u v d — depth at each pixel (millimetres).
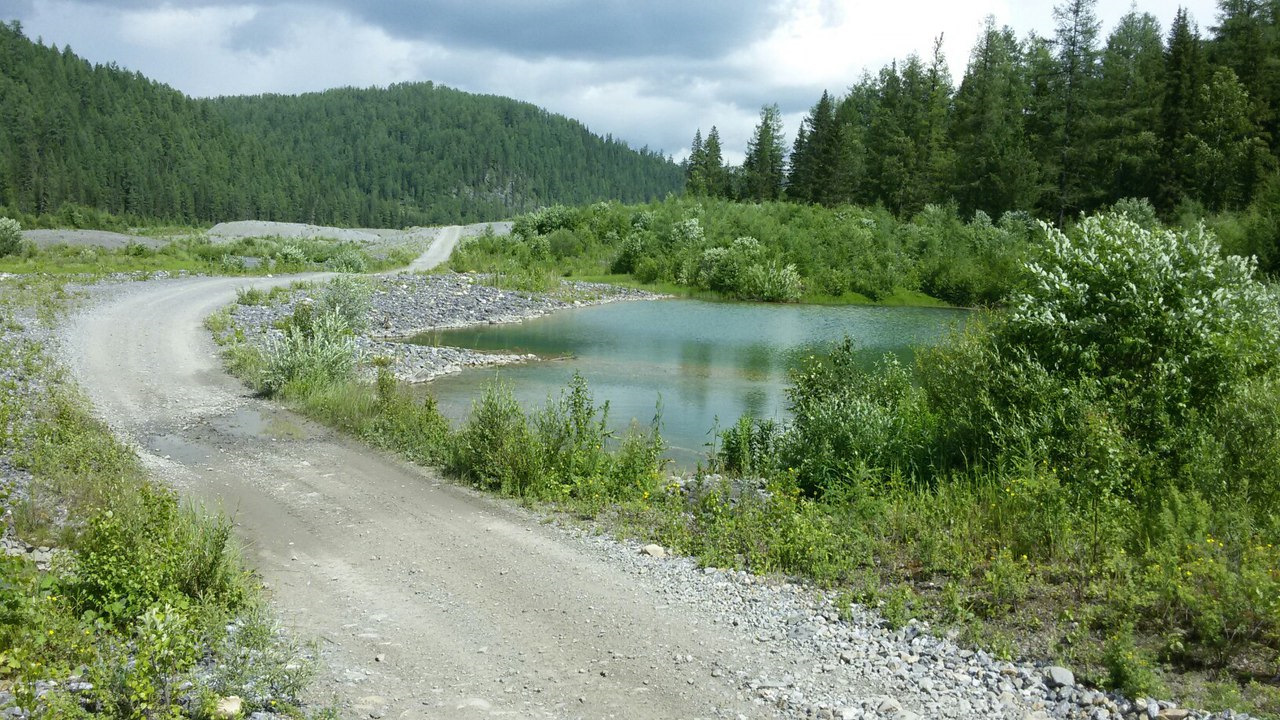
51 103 186875
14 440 10875
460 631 6629
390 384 15336
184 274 39938
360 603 7168
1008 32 90625
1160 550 7352
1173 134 63562
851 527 8875
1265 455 8977
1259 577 6211
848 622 6926
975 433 11023
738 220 62500
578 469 11406
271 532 9070
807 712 5398
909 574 7949
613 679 5844
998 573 7270
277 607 6965
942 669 6051
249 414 14852
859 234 56438
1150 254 11016
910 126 88125
